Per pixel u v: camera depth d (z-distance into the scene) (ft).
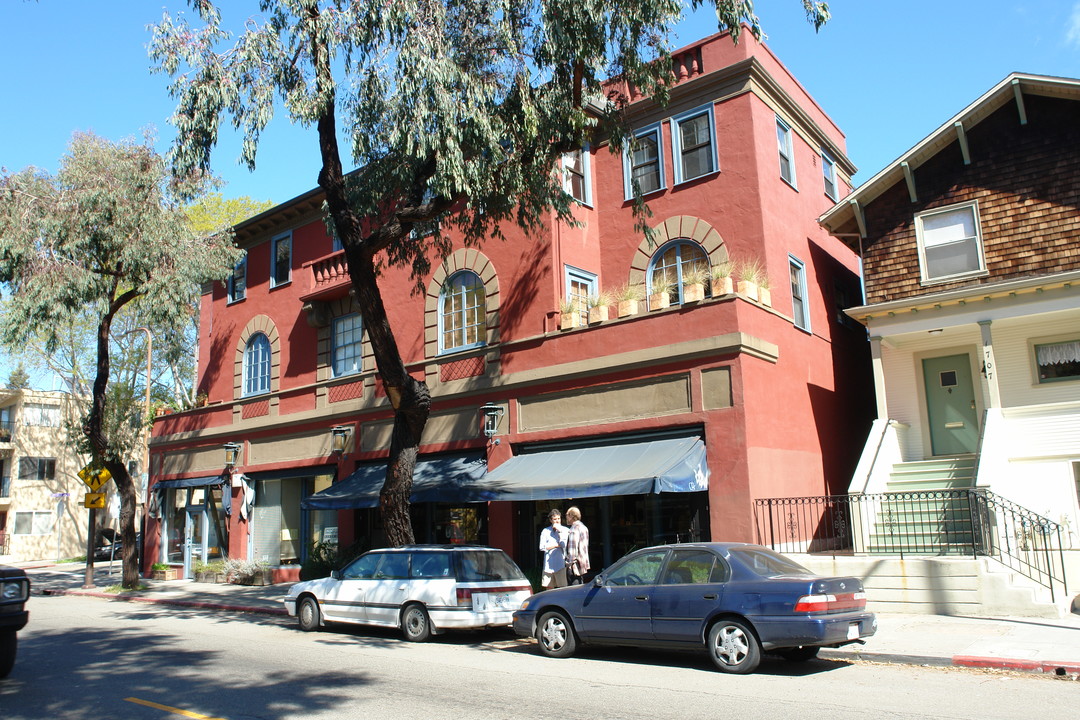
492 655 37.27
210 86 42.11
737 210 58.59
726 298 50.44
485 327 63.41
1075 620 38.45
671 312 52.54
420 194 47.42
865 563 44.24
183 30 43.50
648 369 53.11
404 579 43.16
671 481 46.32
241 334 87.92
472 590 40.88
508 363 60.44
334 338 76.95
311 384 76.43
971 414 58.90
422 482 60.59
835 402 64.18
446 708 25.81
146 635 45.24
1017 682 28.63
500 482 53.88
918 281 57.36
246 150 42.70
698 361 51.01
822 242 69.00
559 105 46.09
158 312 71.82
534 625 37.19
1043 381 55.57
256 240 88.28
